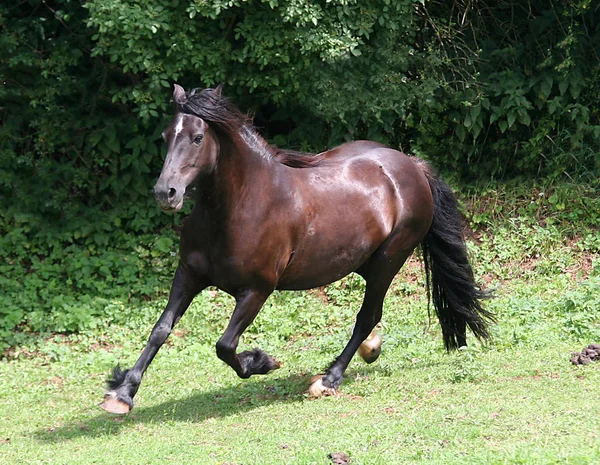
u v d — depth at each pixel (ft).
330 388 27.78
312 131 46.14
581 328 34.06
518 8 49.75
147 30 37.78
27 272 43.75
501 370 28.76
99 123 46.06
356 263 27.94
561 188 46.70
